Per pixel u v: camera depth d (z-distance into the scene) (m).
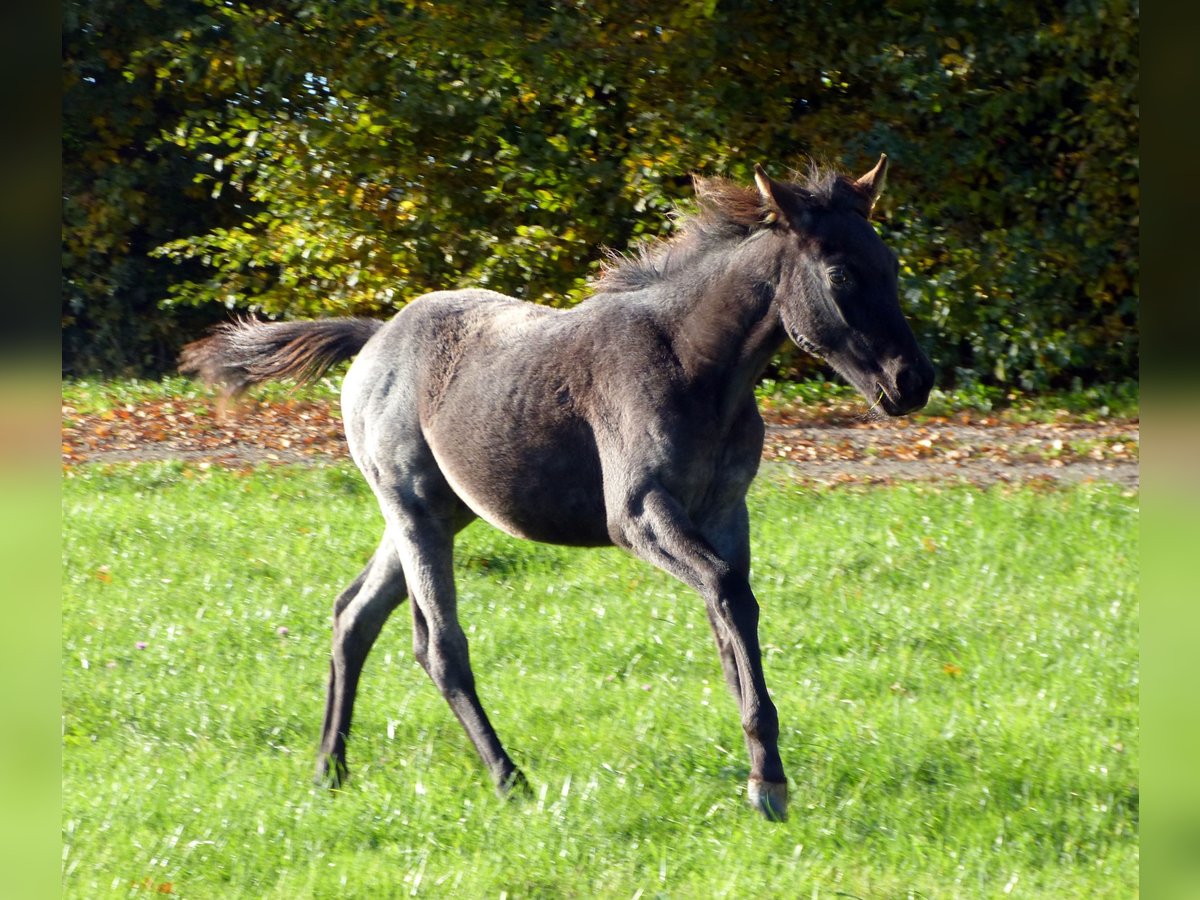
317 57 24.75
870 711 9.07
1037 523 14.73
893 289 7.24
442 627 8.41
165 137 25.38
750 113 24.28
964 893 6.44
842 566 13.13
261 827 7.48
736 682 7.64
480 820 7.46
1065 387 25.14
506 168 24.16
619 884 6.66
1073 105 25.45
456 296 8.99
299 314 24.73
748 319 7.54
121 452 19.50
